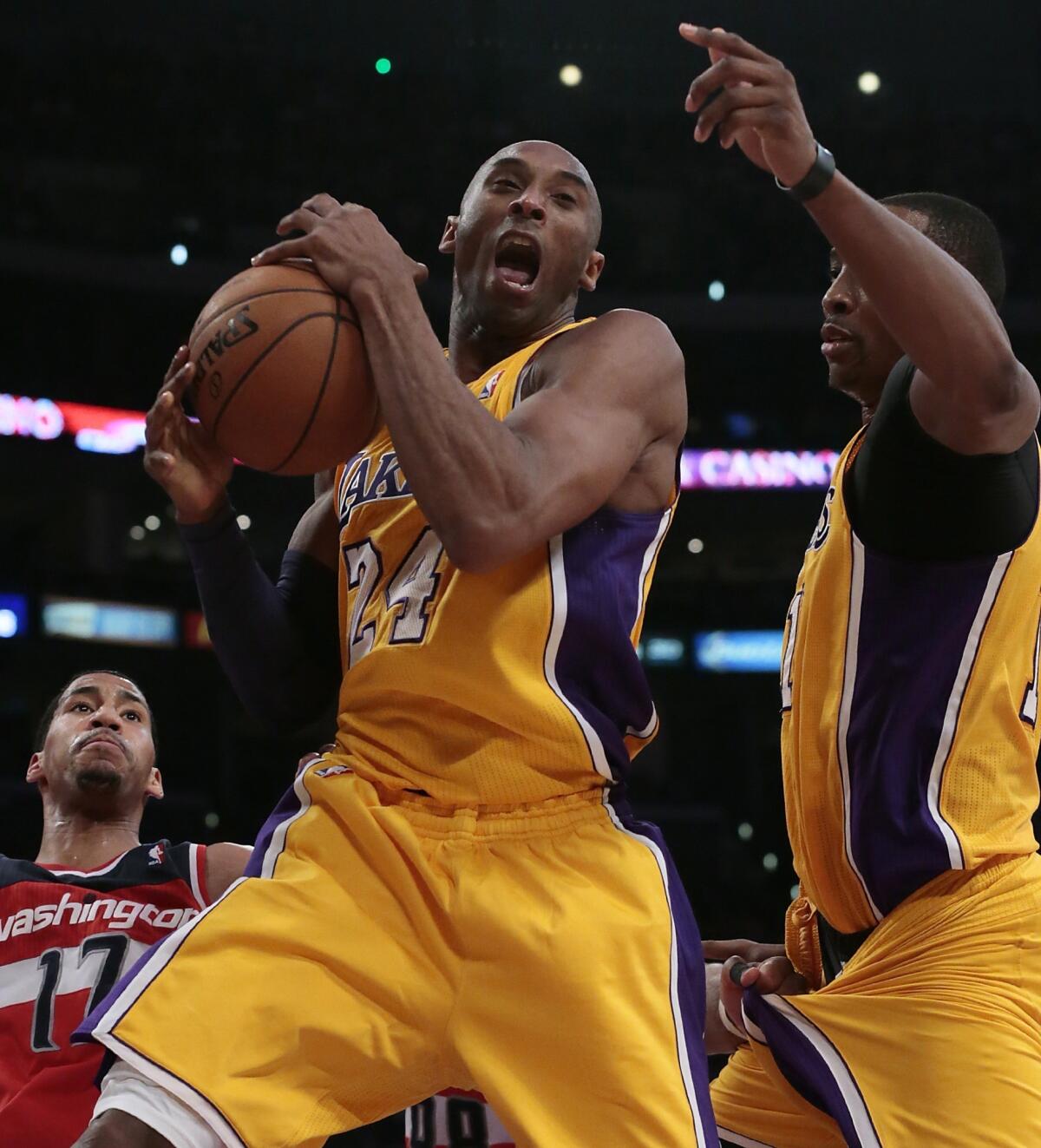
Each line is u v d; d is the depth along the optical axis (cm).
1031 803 231
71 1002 359
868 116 1617
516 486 184
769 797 1515
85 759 403
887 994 221
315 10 1590
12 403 1375
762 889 1366
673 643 1575
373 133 1545
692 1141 179
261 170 1512
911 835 220
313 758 238
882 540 223
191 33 1602
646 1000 185
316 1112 183
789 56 1612
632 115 1602
